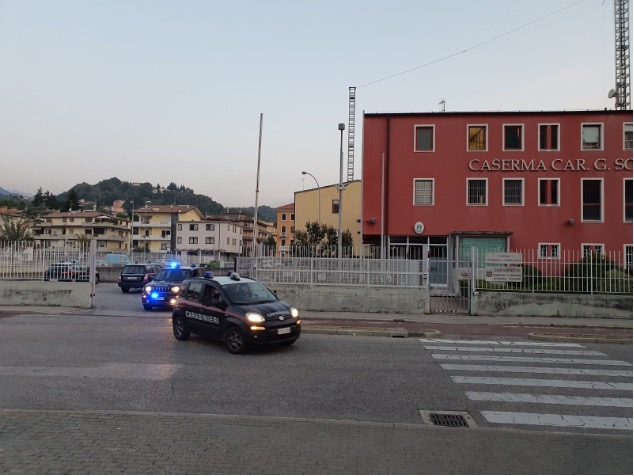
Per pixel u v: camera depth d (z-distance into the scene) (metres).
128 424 5.28
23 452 4.49
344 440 4.93
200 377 7.75
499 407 6.44
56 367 8.36
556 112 26.72
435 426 5.44
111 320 14.70
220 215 118.62
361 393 6.97
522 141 26.95
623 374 8.35
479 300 15.93
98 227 87.88
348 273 16.77
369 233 27.58
